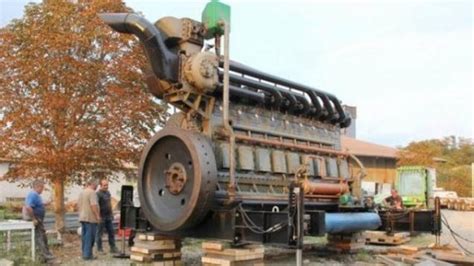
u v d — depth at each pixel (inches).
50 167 428.1
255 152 323.0
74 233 495.2
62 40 424.8
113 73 444.1
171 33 295.1
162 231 296.4
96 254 370.0
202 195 267.4
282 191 336.2
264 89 343.6
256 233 268.1
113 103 443.2
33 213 330.0
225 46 294.0
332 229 365.7
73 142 436.8
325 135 415.8
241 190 305.6
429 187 805.9
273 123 355.6
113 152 442.6
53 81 433.4
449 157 2304.4
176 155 292.0
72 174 448.5
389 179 1533.0
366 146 1560.0
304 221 268.1
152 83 302.8
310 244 472.4
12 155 438.3
